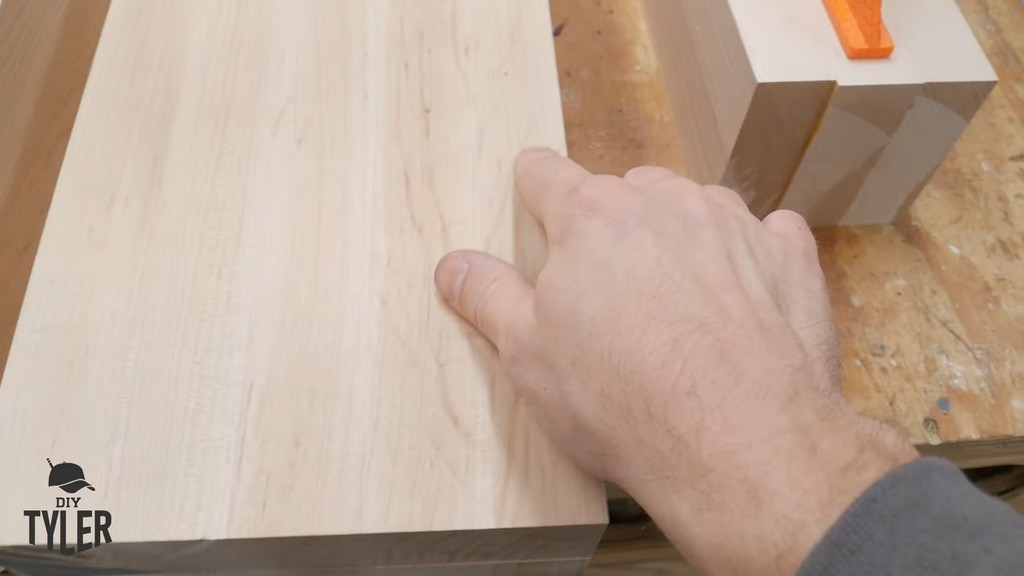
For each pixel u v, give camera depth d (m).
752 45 0.68
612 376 0.38
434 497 0.43
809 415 0.35
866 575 0.30
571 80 0.90
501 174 0.54
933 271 0.78
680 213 0.43
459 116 0.56
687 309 0.38
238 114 0.56
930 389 0.71
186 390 0.45
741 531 0.34
